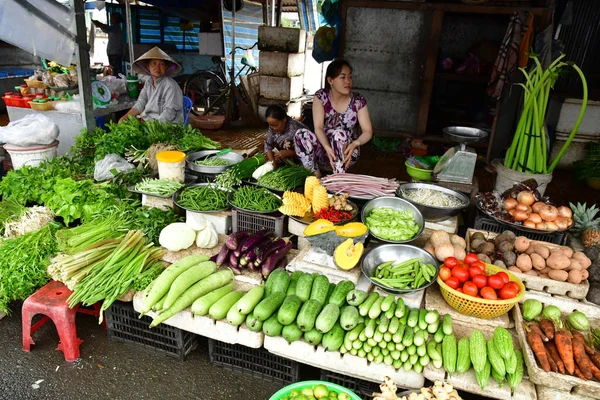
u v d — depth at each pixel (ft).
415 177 14.15
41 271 9.75
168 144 14.88
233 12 27.53
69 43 14.67
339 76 13.55
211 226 10.81
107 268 9.29
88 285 9.01
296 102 31.42
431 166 14.26
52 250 10.19
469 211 13.29
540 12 20.16
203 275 9.23
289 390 7.20
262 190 11.59
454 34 25.81
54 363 9.29
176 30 41.37
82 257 9.39
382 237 9.90
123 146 14.29
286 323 8.02
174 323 9.03
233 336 8.54
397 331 7.63
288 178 12.21
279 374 9.02
